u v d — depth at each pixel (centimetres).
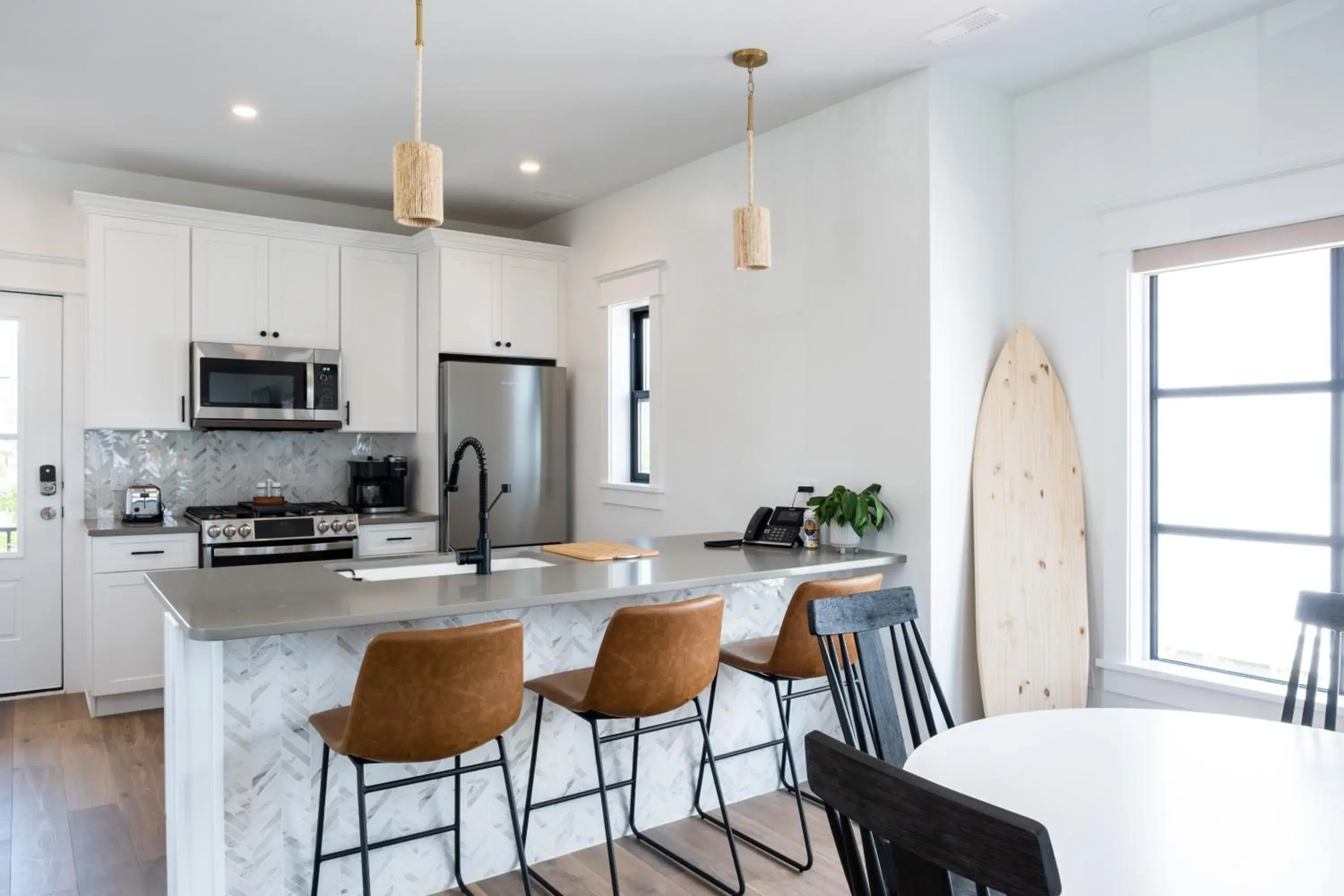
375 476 492
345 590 241
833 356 356
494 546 480
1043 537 325
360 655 236
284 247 462
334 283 477
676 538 373
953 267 328
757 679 319
